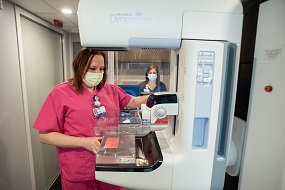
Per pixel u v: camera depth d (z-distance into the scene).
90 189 1.17
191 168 0.66
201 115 0.63
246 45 0.84
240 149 0.84
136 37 0.62
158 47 0.66
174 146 0.73
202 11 0.62
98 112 1.08
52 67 2.33
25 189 1.74
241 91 0.88
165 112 0.70
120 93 1.30
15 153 1.58
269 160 0.68
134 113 1.02
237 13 0.63
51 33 2.29
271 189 0.68
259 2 0.75
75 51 2.83
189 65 0.60
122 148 0.72
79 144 0.92
